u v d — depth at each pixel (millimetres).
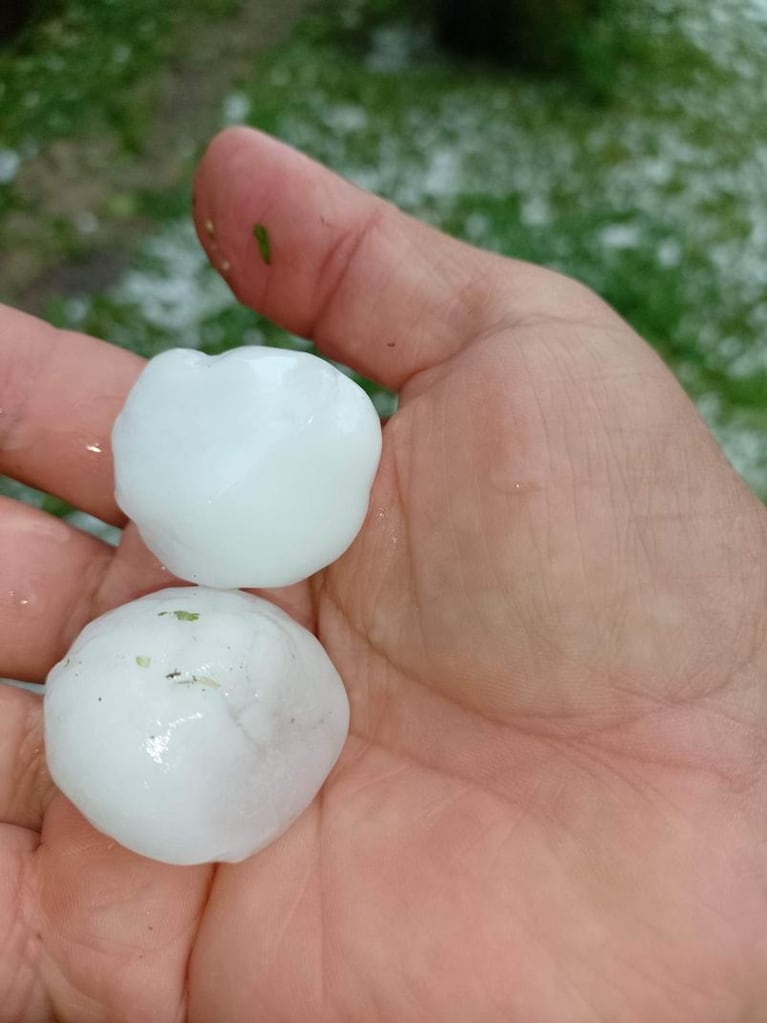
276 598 102
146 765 82
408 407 102
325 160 226
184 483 91
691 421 93
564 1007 74
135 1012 85
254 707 86
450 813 84
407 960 77
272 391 93
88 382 110
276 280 112
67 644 105
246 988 81
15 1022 86
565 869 77
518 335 98
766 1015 74
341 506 95
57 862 88
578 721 82
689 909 73
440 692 90
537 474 88
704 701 79
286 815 86
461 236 221
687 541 85
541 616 84
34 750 96
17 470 113
